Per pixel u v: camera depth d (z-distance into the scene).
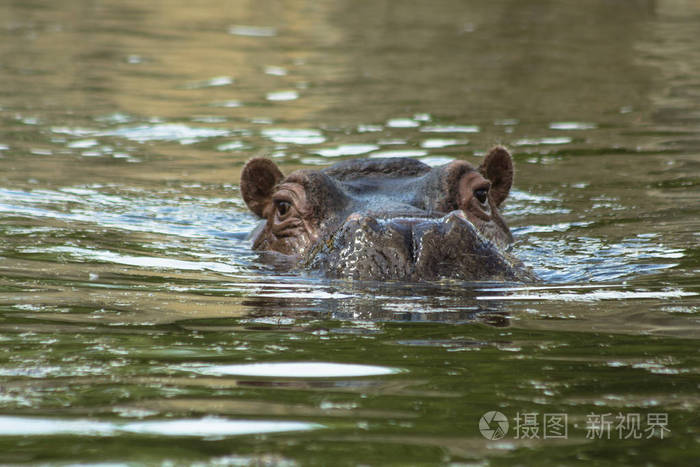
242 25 42.69
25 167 19.44
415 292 10.24
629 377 7.39
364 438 6.16
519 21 44.56
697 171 19.16
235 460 5.79
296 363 7.78
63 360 7.88
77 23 41.38
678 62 32.84
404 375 7.46
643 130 23.36
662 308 9.73
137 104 26.64
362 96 27.84
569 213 16.30
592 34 40.12
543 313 9.48
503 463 5.75
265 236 13.84
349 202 13.05
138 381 7.33
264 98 27.66
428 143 21.88
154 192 17.98
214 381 7.34
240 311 9.67
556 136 22.84
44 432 6.25
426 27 42.56
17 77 29.64
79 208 16.27
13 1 47.75
